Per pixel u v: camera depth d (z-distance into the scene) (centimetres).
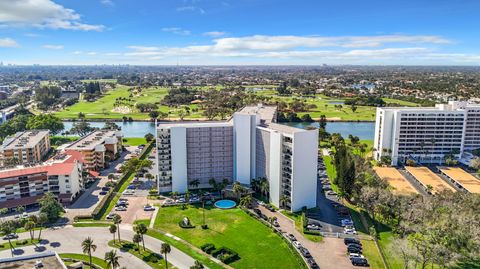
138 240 13575
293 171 17075
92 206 17962
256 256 13562
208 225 16038
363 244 14388
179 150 19650
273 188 18225
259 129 19200
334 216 17062
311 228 15725
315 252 13838
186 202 18562
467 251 12706
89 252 12375
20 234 14975
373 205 16850
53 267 10119
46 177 18238
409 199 16825
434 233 13138
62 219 16438
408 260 12712
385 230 15675
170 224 16112
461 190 19950
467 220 13962
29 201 17675
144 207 17825
